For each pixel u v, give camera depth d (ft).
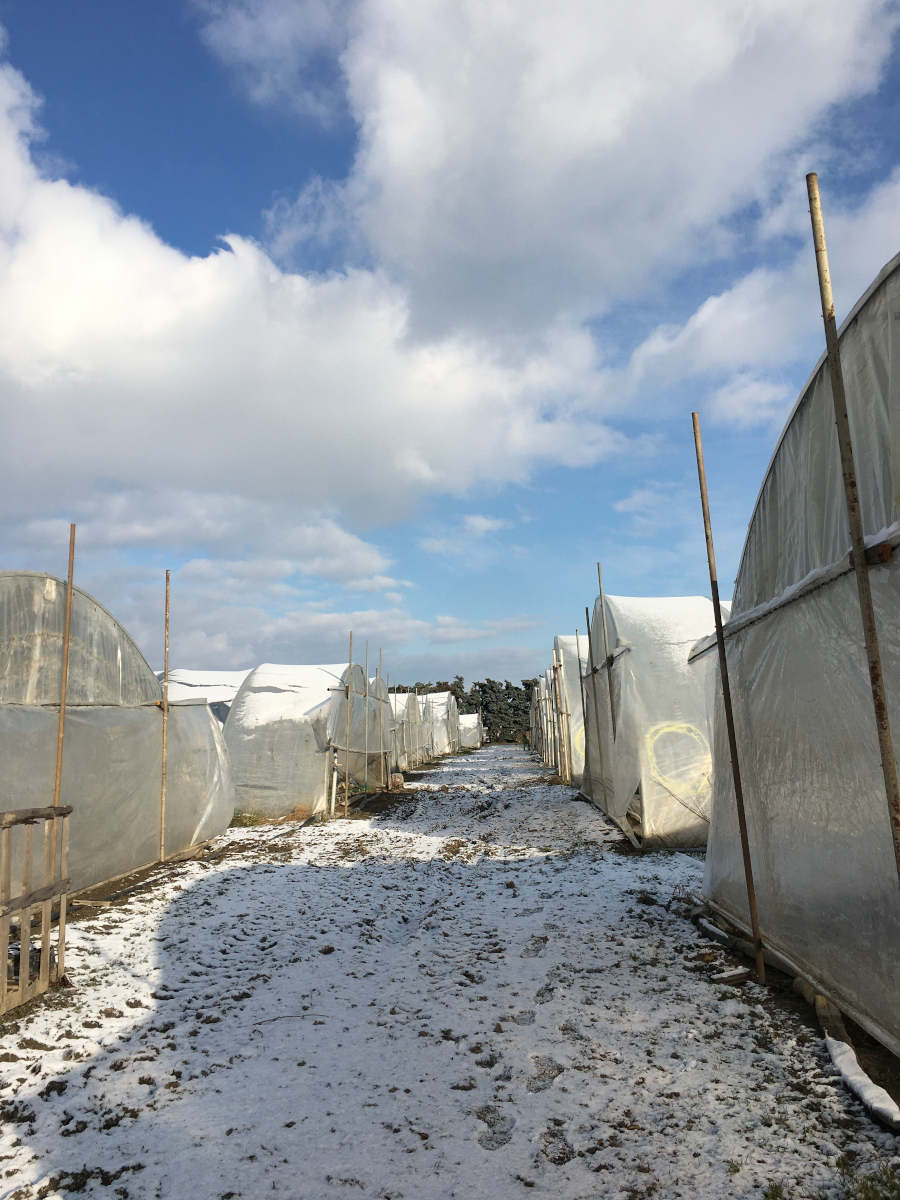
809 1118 10.66
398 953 20.07
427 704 123.44
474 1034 14.23
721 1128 10.55
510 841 37.42
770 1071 12.14
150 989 17.40
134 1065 13.41
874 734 12.51
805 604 15.20
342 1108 11.66
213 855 35.14
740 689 19.58
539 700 109.91
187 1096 12.20
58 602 27.17
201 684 71.15
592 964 17.95
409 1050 13.69
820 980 14.70
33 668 25.93
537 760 110.83
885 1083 11.43
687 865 29.12
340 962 19.30
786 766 16.38
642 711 34.42
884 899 12.30
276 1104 11.85
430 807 54.75
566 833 38.52
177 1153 10.55
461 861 33.17
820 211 11.71
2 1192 9.78
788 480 16.48
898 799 10.54
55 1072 13.16
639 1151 10.14
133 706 31.60
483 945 20.06
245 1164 10.23
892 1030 12.09
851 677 13.23
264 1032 14.79
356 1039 14.30
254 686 52.03
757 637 18.34
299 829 43.45
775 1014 14.39
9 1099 12.26
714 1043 13.32
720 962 17.61
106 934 21.83
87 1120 11.51
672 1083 11.94
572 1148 10.31
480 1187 9.52
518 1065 12.83
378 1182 9.71
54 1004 16.33
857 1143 9.97
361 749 62.34
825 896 14.43
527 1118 11.13
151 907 25.08
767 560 18.06
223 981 17.99
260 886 28.25
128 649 31.53
